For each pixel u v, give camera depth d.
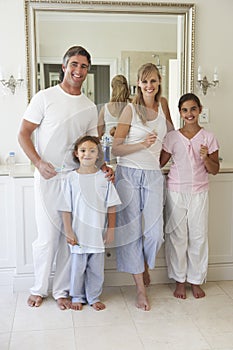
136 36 3.07
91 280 2.60
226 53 3.20
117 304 2.66
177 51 3.13
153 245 2.62
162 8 3.06
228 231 2.99
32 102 2.45
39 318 2.47
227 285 2.96
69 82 2.43
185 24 3.11
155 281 2.99
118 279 2.94
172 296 2.79
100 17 3.03
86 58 2.41
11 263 2.89
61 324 2.40
